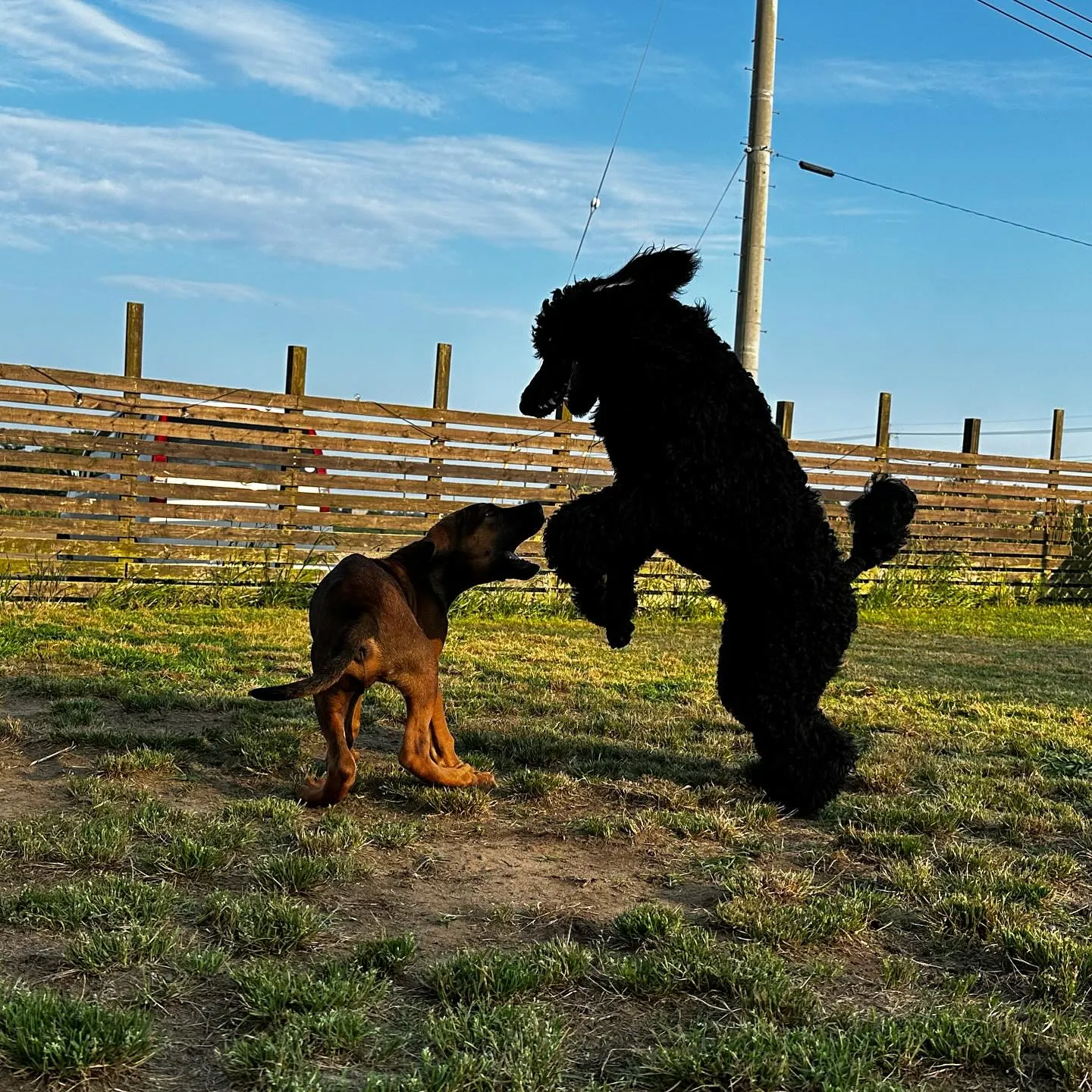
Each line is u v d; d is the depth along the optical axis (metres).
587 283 4.62
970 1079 2.66
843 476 15.52
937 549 16.50
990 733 6.88
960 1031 2.80
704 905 3.72
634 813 4.75
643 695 7.68
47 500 10.61
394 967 3.05
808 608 4.73
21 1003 2.64
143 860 3.75
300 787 4.65
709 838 4.49
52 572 10.71
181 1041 2.63
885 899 3.78
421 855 4.05
